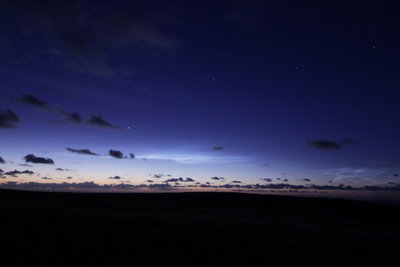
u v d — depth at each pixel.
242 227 25.73
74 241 16.75
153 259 14.57
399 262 16.44
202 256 15.62
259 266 14.59
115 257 14.52
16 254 14.09
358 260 16.19
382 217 69.06
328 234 25.22
